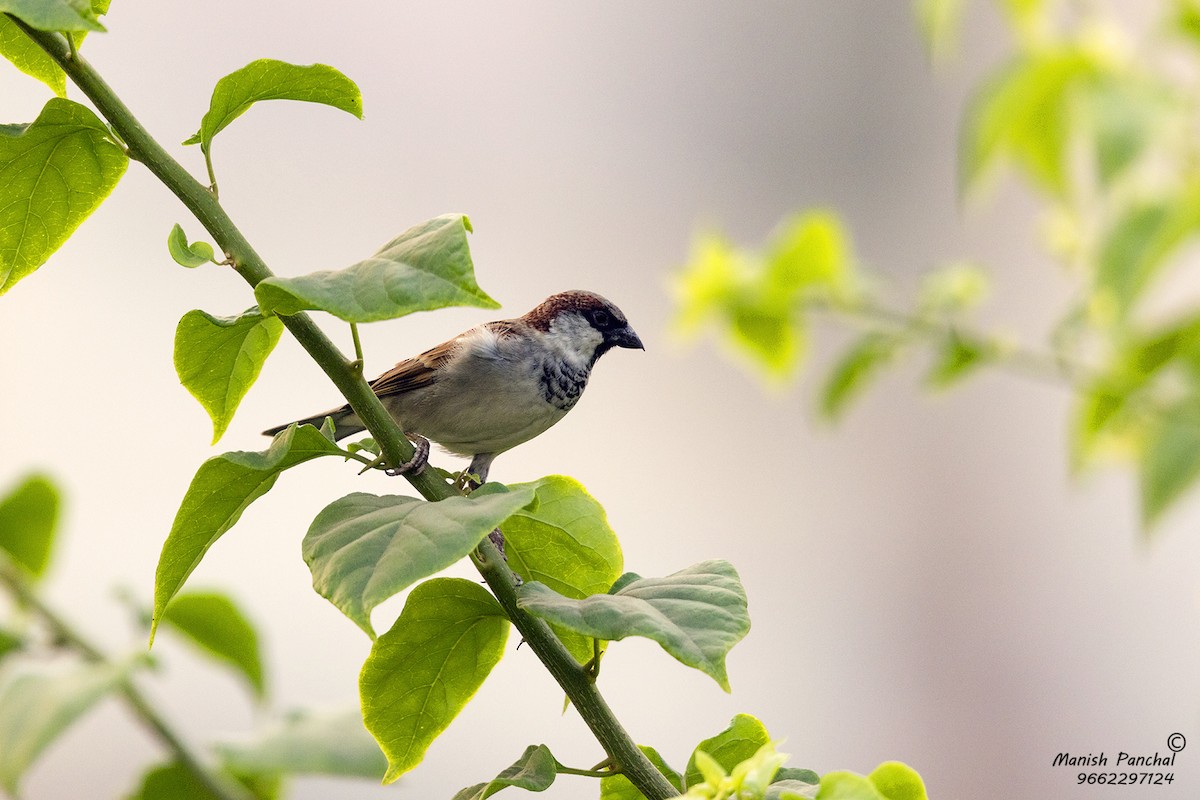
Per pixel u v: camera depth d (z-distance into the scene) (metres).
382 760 4.58
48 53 4.50
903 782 3.77
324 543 4.02
